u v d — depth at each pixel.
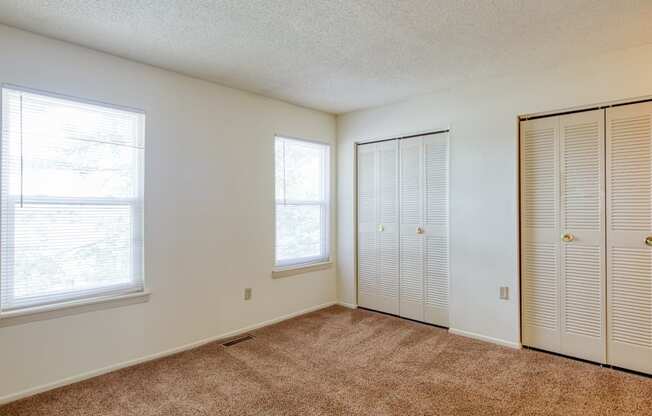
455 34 2.26
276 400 2.17
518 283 2.93
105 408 2.09
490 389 2.29
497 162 3.02
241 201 3.32
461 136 3.22
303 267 3.86
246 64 2.73
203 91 3.05
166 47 2.43
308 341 3.10
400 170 3.74
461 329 3.22
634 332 2.49
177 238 2.88
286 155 3.78
